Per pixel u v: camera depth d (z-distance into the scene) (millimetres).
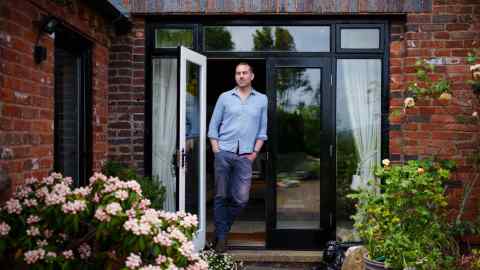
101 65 5160
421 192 4027
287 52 5438
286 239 5461
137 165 5445
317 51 5426
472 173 5094
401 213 4027
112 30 5312
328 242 5039
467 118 4938
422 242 3898
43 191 3115
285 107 5461
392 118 5281
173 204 5586
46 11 3891
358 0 5199
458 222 4598
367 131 5445
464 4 5133
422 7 5152
